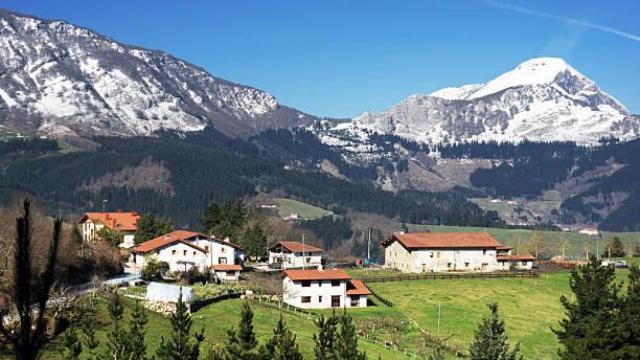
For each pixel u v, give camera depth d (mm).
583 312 62375
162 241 138000
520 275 139375
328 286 112562
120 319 69812
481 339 63375
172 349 57281
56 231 16609
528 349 93625
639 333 58094
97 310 77438
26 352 15836
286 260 156750
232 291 108812
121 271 121812
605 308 61156
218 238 161750
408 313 110062
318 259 158625
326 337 60688
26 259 15836
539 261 163500
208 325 83125
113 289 92938
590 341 57406
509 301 119812
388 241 159250
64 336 59906
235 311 94375
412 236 154125
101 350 65125
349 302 113438
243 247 168250
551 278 138625
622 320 59250
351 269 153000
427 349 89312
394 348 87375
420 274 138375
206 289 108250
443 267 148125
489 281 134625
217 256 142250
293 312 101438
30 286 15977
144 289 100438
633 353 56906
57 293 73438
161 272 123000
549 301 120500
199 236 141625
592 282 62500
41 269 17016
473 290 126875
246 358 57062
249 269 145875
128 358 55656
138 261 134750
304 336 84875
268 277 128500
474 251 150125
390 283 131375
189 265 134375
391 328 99562
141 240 157250
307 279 111250
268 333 83812
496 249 151750
